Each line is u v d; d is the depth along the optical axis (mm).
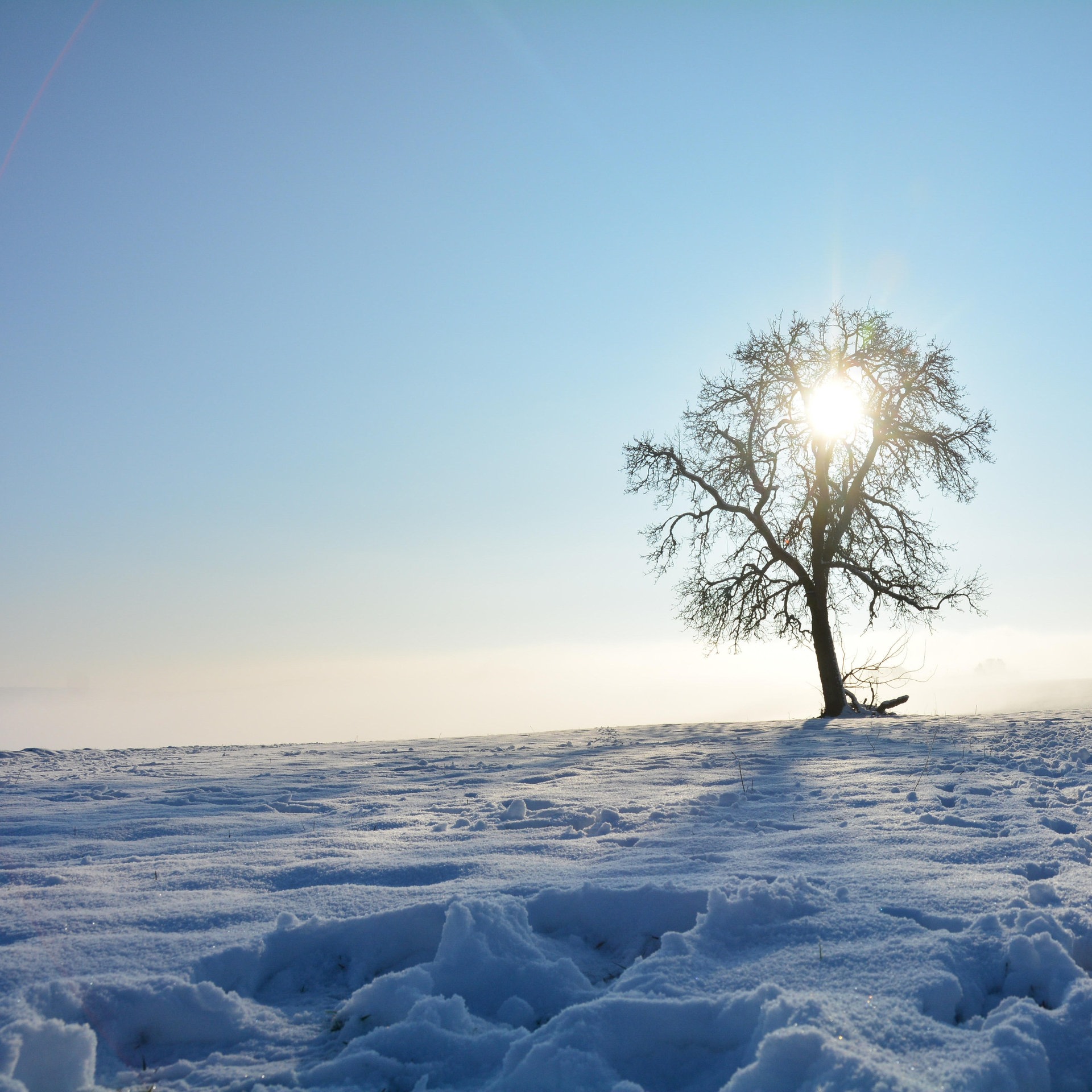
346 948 3453
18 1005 2629
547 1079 2297
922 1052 2316
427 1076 2447
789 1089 2180
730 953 3115
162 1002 2799
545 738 15258
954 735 11578
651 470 20625
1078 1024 2492
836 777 7664
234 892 4137
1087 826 5086
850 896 3604
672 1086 2467
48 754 14211
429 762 11273
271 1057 2682
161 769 11227
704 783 7719
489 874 4242
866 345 19766
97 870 4668
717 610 20031
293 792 8359
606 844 4973
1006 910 3307
